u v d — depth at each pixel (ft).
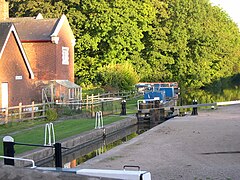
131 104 126.82
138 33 173.27
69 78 123.65
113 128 78.33
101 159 49.44
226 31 235.20
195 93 207.31
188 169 43.50
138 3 171.94
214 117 97.81
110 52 168.35
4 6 133.90
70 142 58.70
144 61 187.83
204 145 58.29
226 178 39.42
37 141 57.31
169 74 201.05
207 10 221.46
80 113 95.04
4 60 90.53
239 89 232.73
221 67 228.63
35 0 170.40
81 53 168.25
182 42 200.44
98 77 155.53
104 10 163.43
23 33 118.52
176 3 202.90
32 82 104.88
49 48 115.96
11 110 86.74
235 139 62.69
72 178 15.93
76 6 167.53
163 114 102.99
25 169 16.29
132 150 55.52
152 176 40.34
